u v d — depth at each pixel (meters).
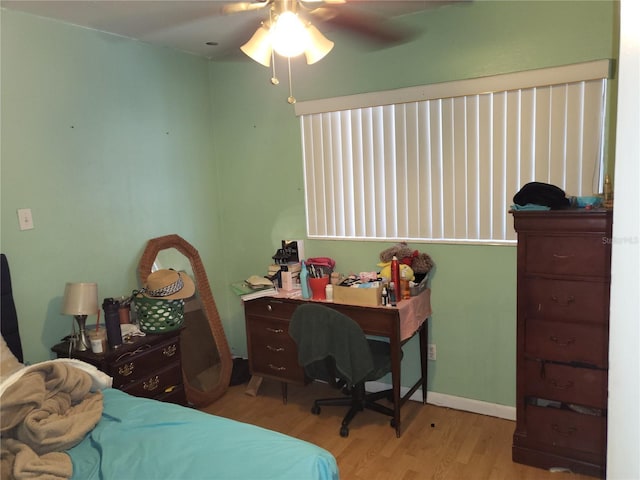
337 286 2.75
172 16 2.55
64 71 2.56
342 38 2.98
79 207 2.66
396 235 3.00
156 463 1.47
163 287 2.61
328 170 3.18
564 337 2.18
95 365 2.32
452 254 2.81
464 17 2.59
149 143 3.08
